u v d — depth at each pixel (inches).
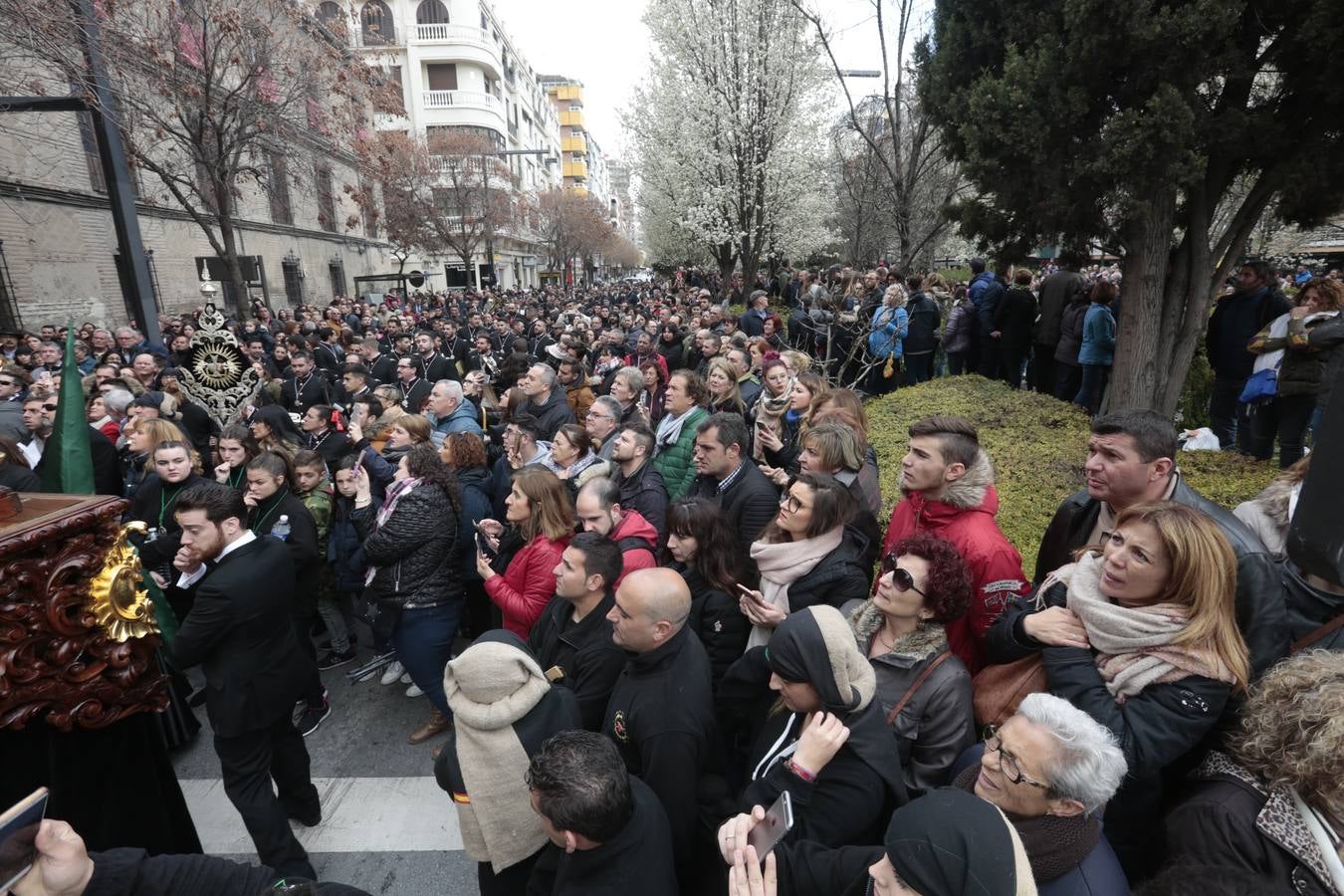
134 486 210.1
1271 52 168.7
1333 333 161.8
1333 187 171.9
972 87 202.8
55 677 81.7
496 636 88.3
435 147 1221.7
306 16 512.4
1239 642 63.8
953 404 249.3
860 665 70.6
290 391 324.2
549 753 68.6
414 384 312.8
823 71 613.9
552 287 1685.5
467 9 1605.6
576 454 171.2
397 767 138.6
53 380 280.4
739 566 109.5
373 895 108.7
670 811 80.0
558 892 69.9
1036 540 140.1
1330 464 52.7
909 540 81.1
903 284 337.7
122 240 313.1
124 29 405.4
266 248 885.8
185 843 106.3
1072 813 56.1
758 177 619.5
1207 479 160.2
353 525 163.9
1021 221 211.9
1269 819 53.8
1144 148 166.4
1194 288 201.0
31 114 538.9
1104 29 167.6
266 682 106.7
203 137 503.2
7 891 53.6
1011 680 78.2
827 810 66.6
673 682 84.1
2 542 73.5
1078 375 286.0
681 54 609.9
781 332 386.9
